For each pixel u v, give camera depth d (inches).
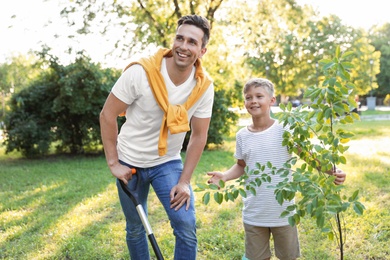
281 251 106.2
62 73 366.6
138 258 106.3
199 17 91.8
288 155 104.7
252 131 108.5
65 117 387.2
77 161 352.8
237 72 513.7
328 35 973.8
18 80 518.0
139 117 95.7
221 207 181.6
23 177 280.8
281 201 82.9
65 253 134.9
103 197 209.2
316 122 86.2
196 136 101.2
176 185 97.0
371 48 1064.8
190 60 91.2
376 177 229.6
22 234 156.2
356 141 413.1
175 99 94.7
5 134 384.5
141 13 466.0
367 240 135.9
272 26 512.7
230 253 129.7
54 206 198.1
